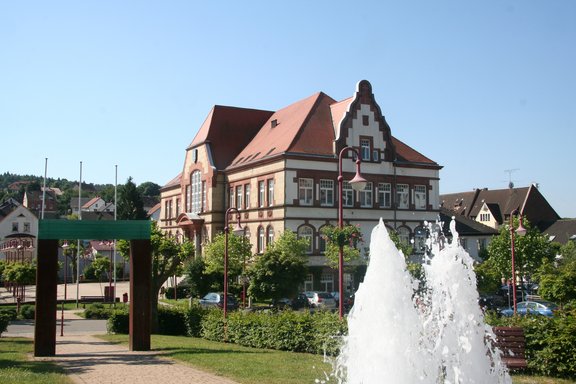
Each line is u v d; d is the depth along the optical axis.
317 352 18.36
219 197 60.41
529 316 14.94
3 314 28.30
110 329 29.06
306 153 50.25
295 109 59.62
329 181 51.41
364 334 10.73
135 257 20.44
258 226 53.47
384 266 10.75
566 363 13.46
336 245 20.73
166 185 77.81
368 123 53.38
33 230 101.12
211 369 15.08
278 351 19.31
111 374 14.45
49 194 180.38
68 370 15.23
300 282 39.34
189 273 49.25
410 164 55.12
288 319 19.80
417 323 10.66
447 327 11.27
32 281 41.19
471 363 11.13
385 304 10.65
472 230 64.81
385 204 53.88
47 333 18.97
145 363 16.47
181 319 28.02
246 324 21.77
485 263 45.28
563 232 75.12
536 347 14.09
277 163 50.66
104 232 20.16
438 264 11.66
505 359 13.63
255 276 39.03
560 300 27.50
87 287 74.56
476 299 11.47
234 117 65.25
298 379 13.51
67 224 19.73
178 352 19.06
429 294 12.05
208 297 42.50
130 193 91.75
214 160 61.25
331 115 55.59
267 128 62.31
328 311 20.08
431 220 55.72
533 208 82.12
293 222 49.41
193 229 62.28
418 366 10.56
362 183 19.36
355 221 51.88
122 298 58.88
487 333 11.89
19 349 21.06
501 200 86.62
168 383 13.14
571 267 28.48
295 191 49.81
